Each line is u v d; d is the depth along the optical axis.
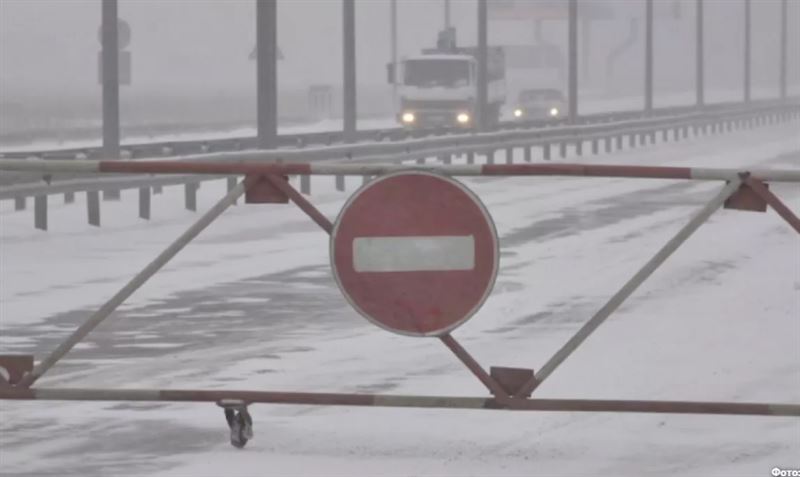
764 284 43.94
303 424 25.38
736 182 23.59
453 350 23.69
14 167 24.11
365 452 23.36
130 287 23.88
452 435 24.53
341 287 23.45
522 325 36.69
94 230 60.66
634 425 25.41
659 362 31.31
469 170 23.52
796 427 25.30
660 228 61.19
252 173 23.78
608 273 46.47
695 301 40.56
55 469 22.20
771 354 32.34
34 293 42.75
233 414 23.73
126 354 32.59
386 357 32.22
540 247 53.97
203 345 33.81
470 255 23.48
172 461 22.73
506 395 23.64
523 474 22.00
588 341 34.22
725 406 23.55
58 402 27.28
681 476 21.91
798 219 23.52
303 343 34.16
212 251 54.16
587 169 23.64
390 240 23.45
